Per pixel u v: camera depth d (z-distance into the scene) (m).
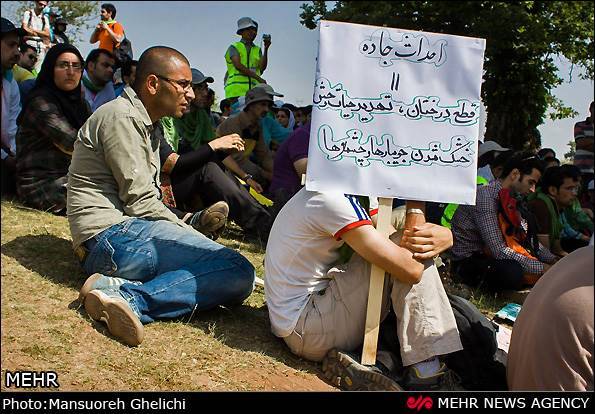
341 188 3.04
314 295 3.16
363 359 3.03
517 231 5.30
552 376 2.55
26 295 3.38
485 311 4.73
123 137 3.54
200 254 3.46
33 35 8.06
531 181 5.40
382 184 3.06
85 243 3.59
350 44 3.05
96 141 3.59
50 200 4.90
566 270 2.62
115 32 8.05
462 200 3.09
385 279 3.08
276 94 6.61
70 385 2.69
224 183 5.41
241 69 8.65
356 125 3.05
